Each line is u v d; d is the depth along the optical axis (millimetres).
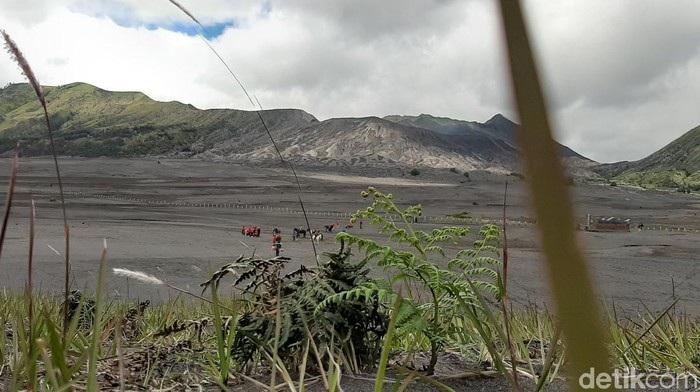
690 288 25188
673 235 70750
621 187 185250
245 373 2354
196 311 4352
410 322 2195
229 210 100125
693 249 51562
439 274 2246
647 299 19297
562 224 178
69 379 1320
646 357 2549
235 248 43906
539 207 178
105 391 2000
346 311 2342
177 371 2346
